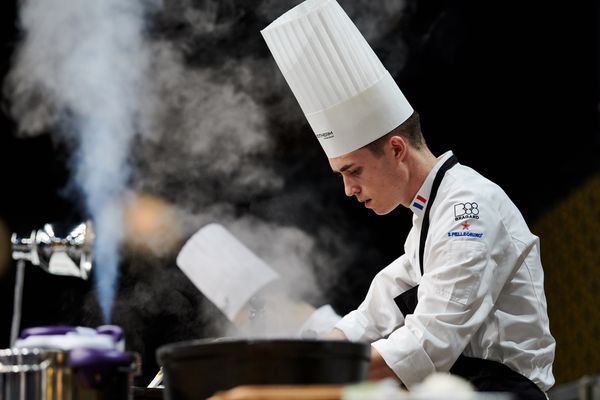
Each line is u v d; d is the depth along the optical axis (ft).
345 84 21.42
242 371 13.73
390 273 23.25
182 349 14.06
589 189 38.86
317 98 21.70
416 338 19.34
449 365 19.34
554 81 39.17
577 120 39.27
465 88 40.04
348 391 10.78
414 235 21.88
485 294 19.58
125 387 15.28
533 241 20.72
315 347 13.79
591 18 38.01
